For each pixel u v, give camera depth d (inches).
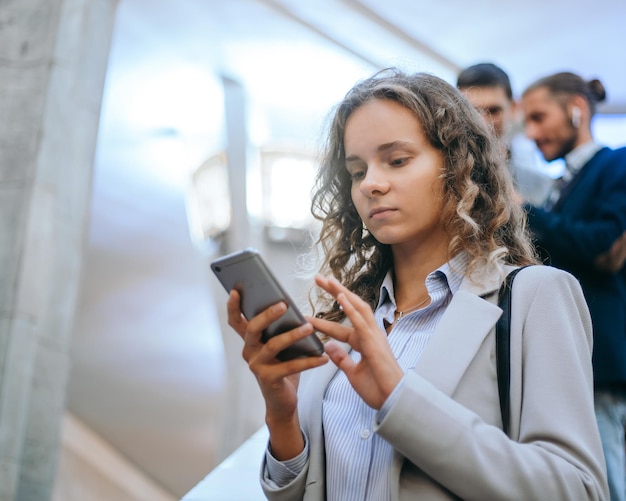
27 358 223.9
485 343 73.7
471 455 64.5
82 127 260.2
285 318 69.2
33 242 233.9
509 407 71.7
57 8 261.1
